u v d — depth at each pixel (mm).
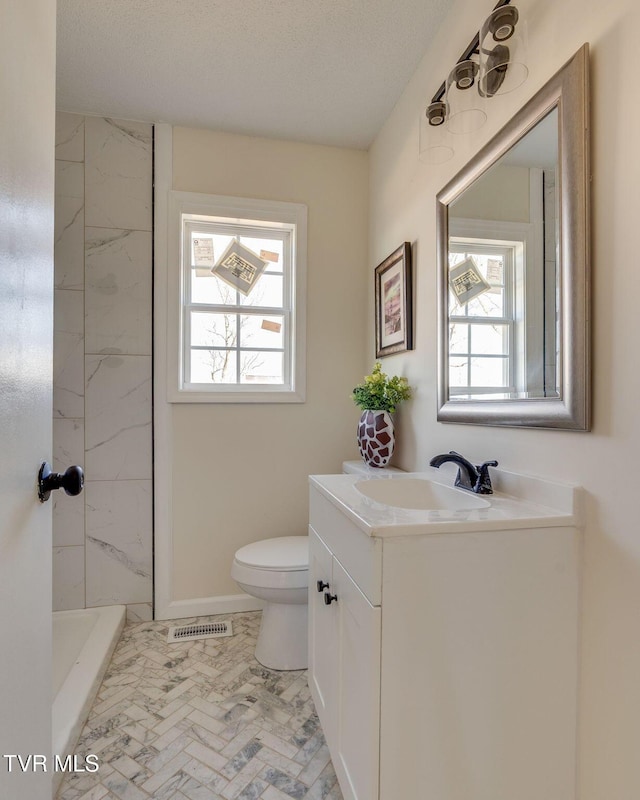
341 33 1587
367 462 1892
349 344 2338
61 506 2012
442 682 913
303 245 2262
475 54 1285
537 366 1067
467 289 1358
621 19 846
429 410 1632
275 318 2320
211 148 2168
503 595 936
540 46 1066
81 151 2033
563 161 960
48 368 803
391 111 2021
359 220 2346
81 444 2029
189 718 1429
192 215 2146
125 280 2076
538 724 954
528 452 1118
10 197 590
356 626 986
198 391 2146
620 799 861
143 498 2094
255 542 2102
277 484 2242
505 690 939
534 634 949
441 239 1493
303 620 1727
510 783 945
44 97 759
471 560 923
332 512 1218
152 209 2102
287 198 2254
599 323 904
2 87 557
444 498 1332
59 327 2008
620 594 860
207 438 2164
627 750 847
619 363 857
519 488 1122
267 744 1321
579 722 960
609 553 884
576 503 952
